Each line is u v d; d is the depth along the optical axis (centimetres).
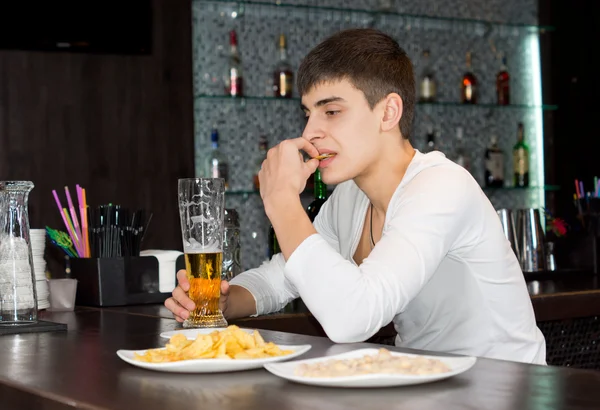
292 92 407
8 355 128
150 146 373
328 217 193
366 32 161
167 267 216
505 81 448
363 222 179
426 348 167
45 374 111
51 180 355
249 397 94
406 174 156
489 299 159
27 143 352
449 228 146
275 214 142
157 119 375
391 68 159
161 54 376
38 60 354
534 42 461
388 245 141
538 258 279
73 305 196
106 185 365
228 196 396
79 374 110
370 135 158
